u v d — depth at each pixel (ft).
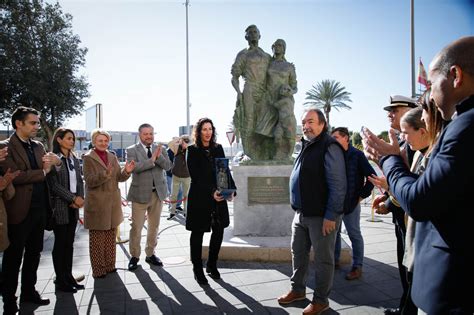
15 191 10.12
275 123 18.51
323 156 9.81
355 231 12.84
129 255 16.29
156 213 14.93
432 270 4.43
